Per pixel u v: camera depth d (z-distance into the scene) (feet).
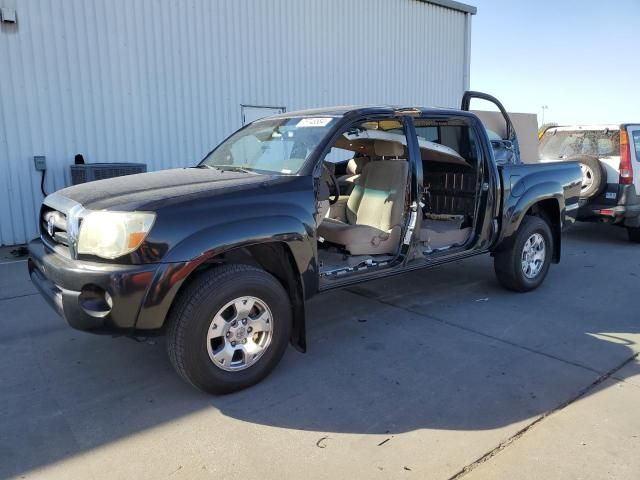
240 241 10.58
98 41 28.02
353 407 10.61
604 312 16.34
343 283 13.20
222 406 10.68
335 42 39.19
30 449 9.19
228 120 33.76
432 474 8.50
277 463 8.80
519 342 13.92
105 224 9.84
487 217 16.42
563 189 18.75
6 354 13.16
